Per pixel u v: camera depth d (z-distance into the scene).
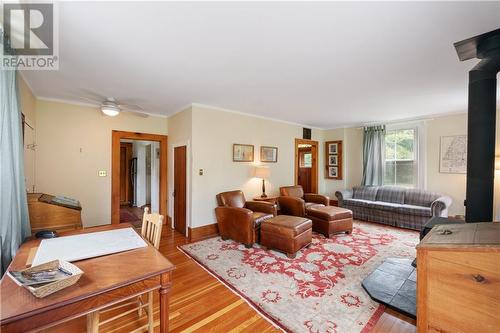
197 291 2.24
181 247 3.44
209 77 2.71
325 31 1.78
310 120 5.37
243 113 4.58
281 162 5.35
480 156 1.67
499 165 3.88
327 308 1.95
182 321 1.81
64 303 0.94
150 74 2.61
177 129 4.37
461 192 4.39
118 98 3.54
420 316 1.14
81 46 1.98
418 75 2.65
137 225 4.86
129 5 1.46
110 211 4.07
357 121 5.42
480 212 1.67
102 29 1.73
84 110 3.83
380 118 5.05
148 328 1.59
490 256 0.96
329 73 2.60
